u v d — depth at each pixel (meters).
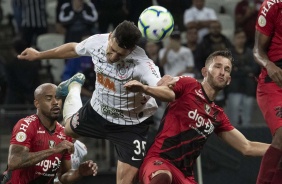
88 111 21.48
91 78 34.62
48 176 22.69
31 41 39.56
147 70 19.94
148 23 20.02
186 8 39.72
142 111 20.98
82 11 37.78
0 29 39.31
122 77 20.16
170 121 20.61
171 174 20.34
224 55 20.61
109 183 32.47
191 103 20.48
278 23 20.62
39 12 39.72
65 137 22.77
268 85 21.00
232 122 34.69
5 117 32.69
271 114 20.78
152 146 20.84
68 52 21.19
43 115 22.45
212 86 20.56
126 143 21.03
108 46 19.86
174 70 35.88
